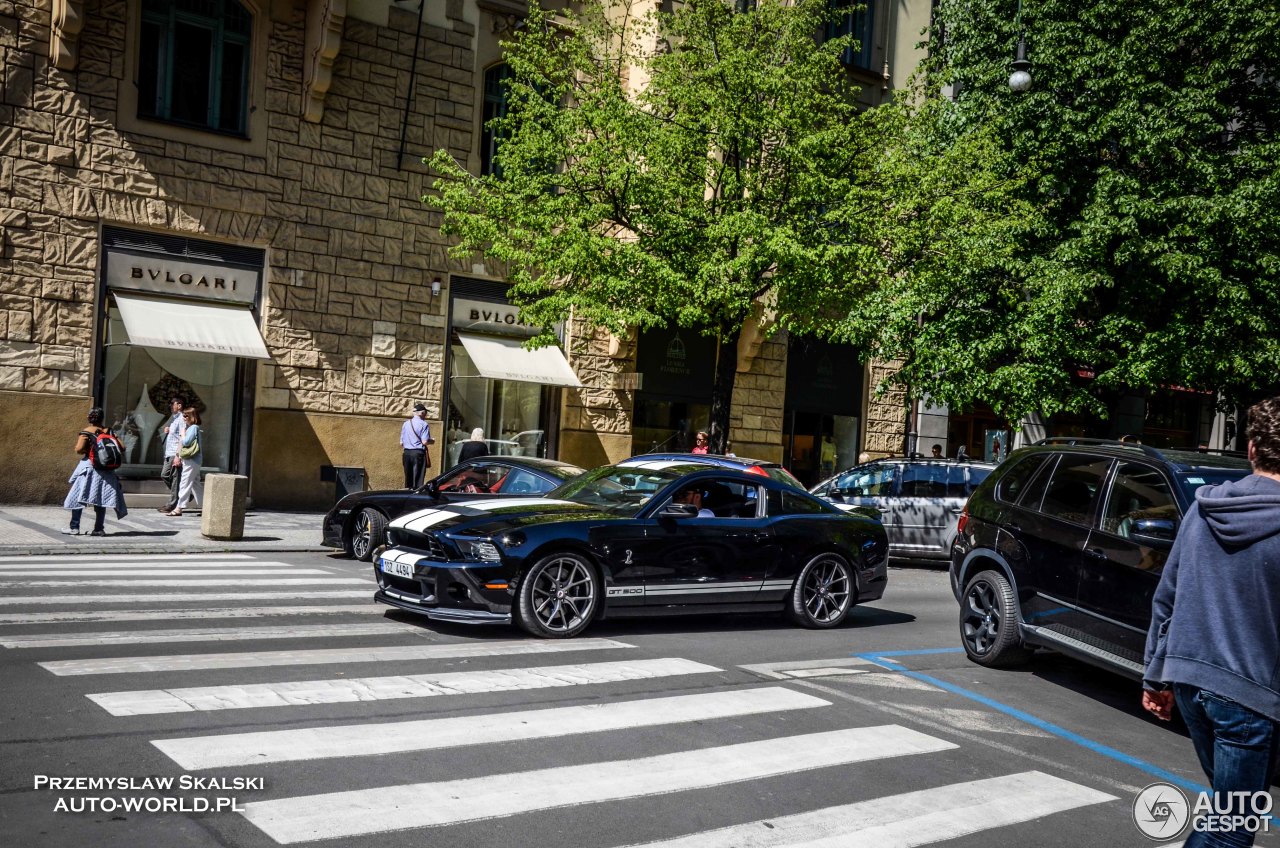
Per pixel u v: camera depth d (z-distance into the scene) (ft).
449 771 15.93
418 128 65.41
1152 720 23.40
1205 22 57.98
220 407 60.54
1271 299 57.72
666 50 60.54
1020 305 60.54
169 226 57.72
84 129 55.21
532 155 56.39
